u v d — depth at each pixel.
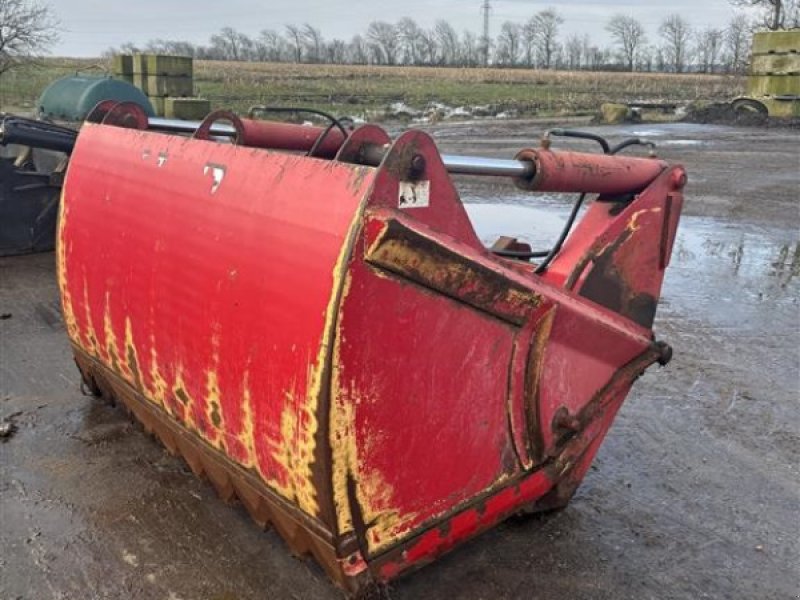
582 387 2.77
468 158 2.66
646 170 2.88
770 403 4.28
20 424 3.78
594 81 54.50
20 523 2.99
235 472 2.58
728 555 2.93
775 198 10.90
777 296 6.32
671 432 3.92
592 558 2.87
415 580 2.70
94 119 3.65
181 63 18.42
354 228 1.99
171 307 2.69
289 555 2.80
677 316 5.78
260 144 3.55
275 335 2.21
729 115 24.16
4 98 26.22
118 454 3.49
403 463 2.24
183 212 2.64
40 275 6.47
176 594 2.61
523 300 2.39
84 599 2.59
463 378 2.33
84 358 3.58
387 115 28.05
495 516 2.61
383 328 2.09
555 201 10.09
